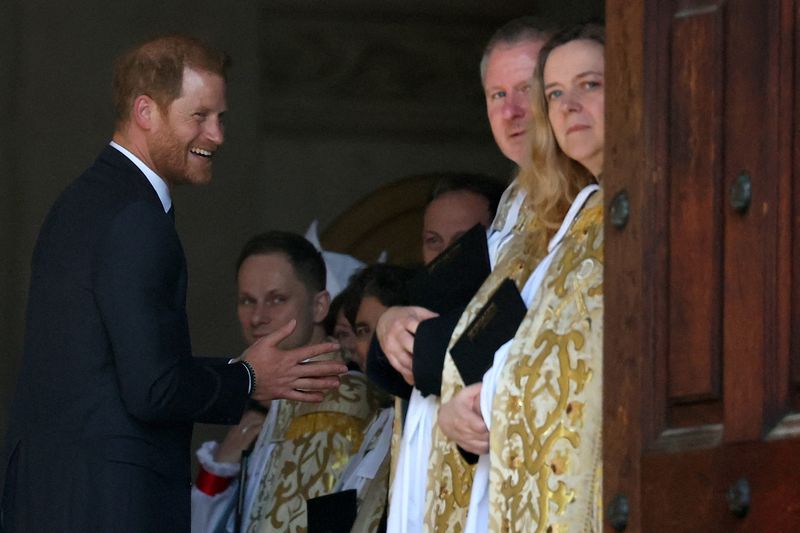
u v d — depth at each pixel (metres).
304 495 20.23
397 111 40.31
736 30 11.73
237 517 21.00
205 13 37.84
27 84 36.81
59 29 37.00
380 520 18.33
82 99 37.00
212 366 17.03
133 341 16.23
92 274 16.61
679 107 12.01
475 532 14.50
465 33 40.44
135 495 16.45
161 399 16.28
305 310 21.53
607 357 12.48
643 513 12.01
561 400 13.40
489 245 16.31
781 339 11.36
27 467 16.86
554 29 16.36
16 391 17.41
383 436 19.03
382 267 20.47
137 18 37.28
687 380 11.88
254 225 38.03
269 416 21.27
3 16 36.88
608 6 12.61
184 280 16.91
